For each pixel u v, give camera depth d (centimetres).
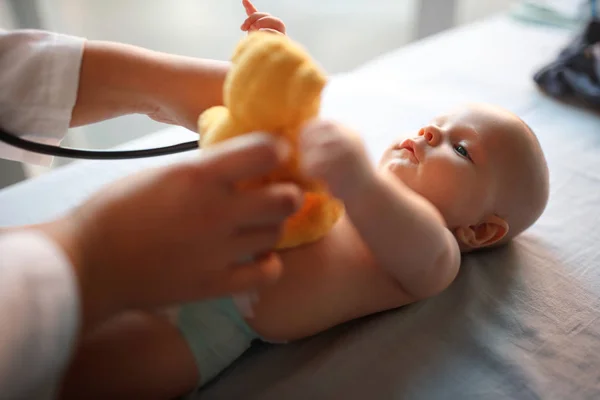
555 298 70
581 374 60
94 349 51
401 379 58
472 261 74
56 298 36
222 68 68
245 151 39
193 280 40
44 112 65
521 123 75
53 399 41
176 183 40
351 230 64
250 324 57
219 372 58
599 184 92
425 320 65
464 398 57
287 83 42
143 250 39
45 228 42
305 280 58
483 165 70
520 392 58
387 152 75
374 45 185
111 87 67
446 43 144
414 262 59
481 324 65
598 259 76
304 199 49
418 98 116
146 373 53
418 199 59
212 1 151
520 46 142
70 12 132
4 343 33
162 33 144
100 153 71
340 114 108
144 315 53
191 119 69
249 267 42
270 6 163
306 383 57
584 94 116
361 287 63
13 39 64
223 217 39
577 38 130
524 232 81
